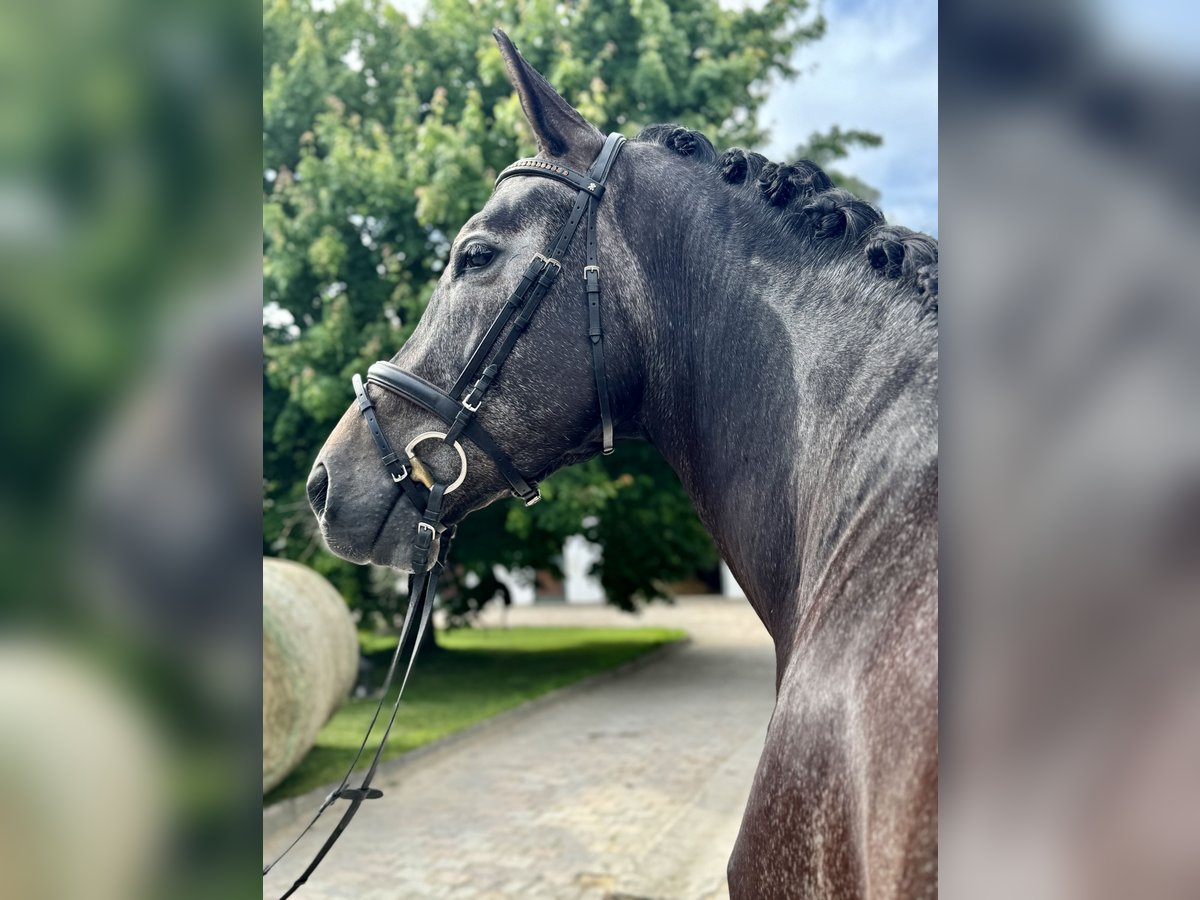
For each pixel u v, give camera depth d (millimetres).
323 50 9969
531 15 8914
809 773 941
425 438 1292
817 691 967
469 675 10945
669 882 4180
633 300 1278
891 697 854
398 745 7016
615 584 12508
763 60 10000
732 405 1217
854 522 1023
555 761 6730
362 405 1343
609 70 8930
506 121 8398
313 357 8898
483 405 1283
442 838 4941
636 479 10109
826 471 1092
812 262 1190
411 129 9477
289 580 6160
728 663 12422
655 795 5711
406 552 1319
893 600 919
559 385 1275
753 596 1250
